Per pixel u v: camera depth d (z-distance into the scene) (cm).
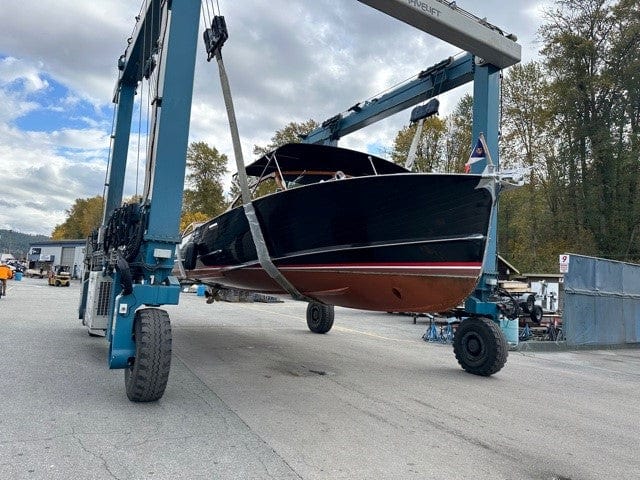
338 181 474
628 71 2358
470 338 613
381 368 619
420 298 536
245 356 648
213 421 351
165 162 418
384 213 479
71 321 910
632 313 1270
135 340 394
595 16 2438
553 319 1257
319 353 714
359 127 955
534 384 579
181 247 883
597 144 2386
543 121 2672
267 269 570
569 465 303
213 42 483
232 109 502
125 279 396
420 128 716
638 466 309
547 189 2673
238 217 603
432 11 636
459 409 429
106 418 343
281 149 586
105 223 745
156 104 427
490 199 477
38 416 336
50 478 239
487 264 634
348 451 303
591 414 443
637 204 2281
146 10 609
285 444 310
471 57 734
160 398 397
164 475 251
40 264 5222
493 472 283
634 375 733
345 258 523
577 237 2453
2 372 461
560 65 2503
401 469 278
